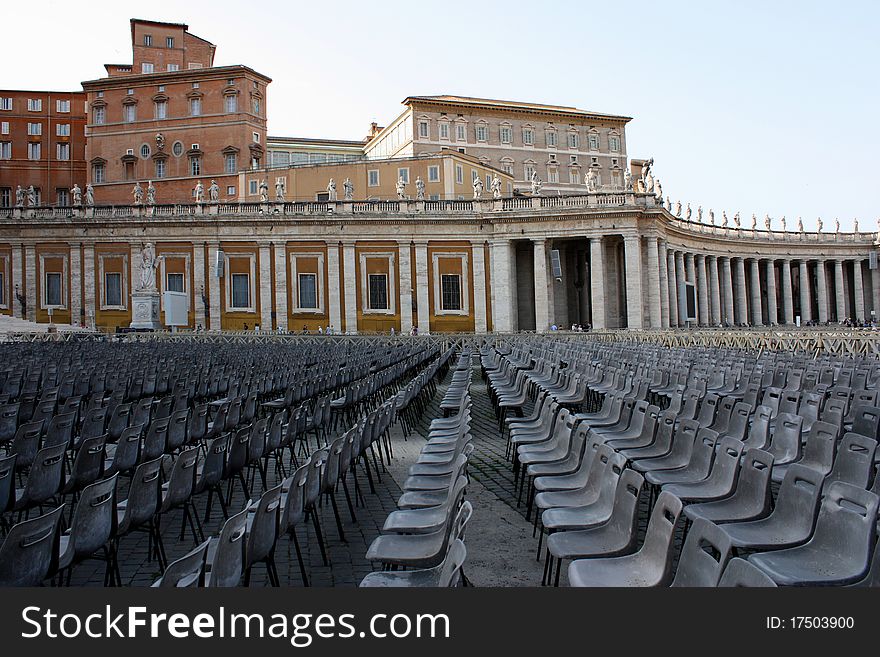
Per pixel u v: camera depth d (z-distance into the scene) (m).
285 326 56.22
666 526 5.70
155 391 19.25
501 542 8.90
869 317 85.56
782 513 6.79
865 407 10.22
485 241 58.97
